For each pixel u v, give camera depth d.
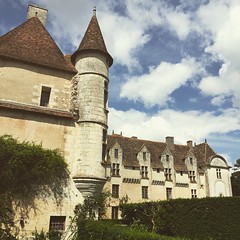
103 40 18.36
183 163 40.56
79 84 16.61
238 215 14.08
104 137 16.14
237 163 54.22
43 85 16.08
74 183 14.49
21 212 12.70
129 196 33.31
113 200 31.75
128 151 36.84
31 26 18.38
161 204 17.34
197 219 15.10
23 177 12.88
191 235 15.01
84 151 14.98
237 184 52.72
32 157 13.17
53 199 13.66
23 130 14.37
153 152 39.34
